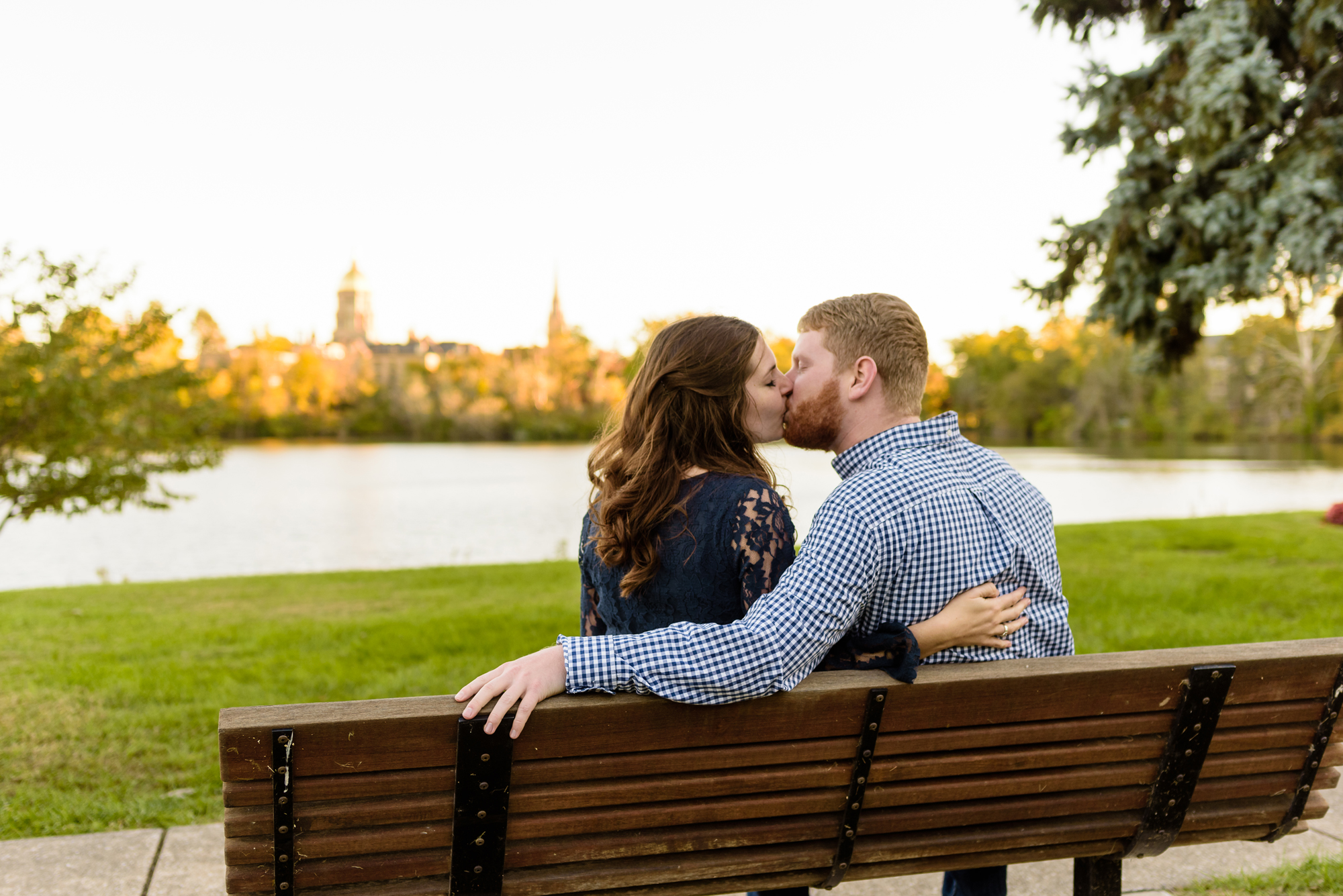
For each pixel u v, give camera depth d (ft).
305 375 324.60
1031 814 5.38
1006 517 5.37
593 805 4.66
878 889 8.66
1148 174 30.09
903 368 5.54
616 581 5.53
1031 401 290.35
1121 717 5.24
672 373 5.47
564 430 314.55
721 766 4.77
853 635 5.16
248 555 65.10
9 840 9.36
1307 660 5.39
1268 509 86.28
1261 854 9.01
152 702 14.89
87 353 23.50
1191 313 31.50
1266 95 26.53
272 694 15.34
